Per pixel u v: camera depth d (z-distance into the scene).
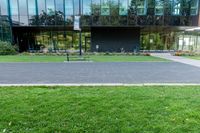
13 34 28.11
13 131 3.88
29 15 26.36
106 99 5.59
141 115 4.55
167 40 31.70
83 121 4.28
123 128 3.98
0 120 4.30
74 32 29.59
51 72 11.09
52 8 26.20
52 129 3.95
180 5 25.92
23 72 11.11
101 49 28.61
